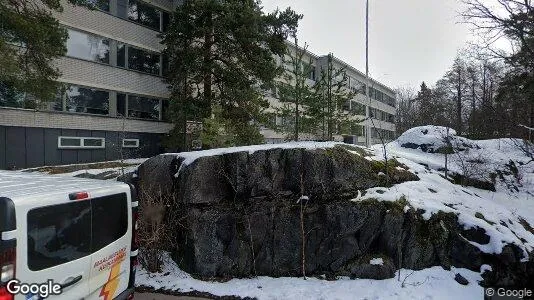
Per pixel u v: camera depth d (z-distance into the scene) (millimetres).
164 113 22406
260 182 7934
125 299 4297
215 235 7352
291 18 17500
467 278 6867
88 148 18609
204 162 7980
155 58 22078
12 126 15945
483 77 25422
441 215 7691
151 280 6930
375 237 7418
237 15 16562
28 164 16391
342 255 7258
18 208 2990
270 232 7473
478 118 19812
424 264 7230
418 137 17969
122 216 4371
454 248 7340
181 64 17562
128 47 20609
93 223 3830
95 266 3816
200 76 17562
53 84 13039
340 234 7355
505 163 15906
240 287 6668
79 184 3980
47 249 3238
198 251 7277
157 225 7363
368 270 6887
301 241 7383
